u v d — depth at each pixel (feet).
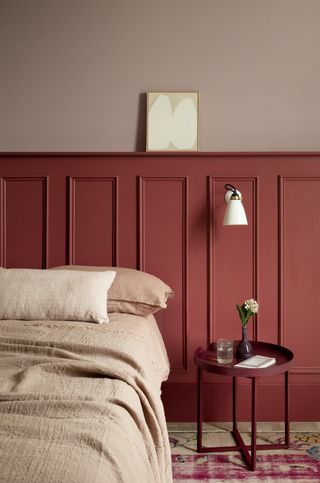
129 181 10.80
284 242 10.75
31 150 11.27
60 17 11.21
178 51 11.16
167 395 10.84
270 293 10.80
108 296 9.00
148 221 10.83
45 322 7.89
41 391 4.88
